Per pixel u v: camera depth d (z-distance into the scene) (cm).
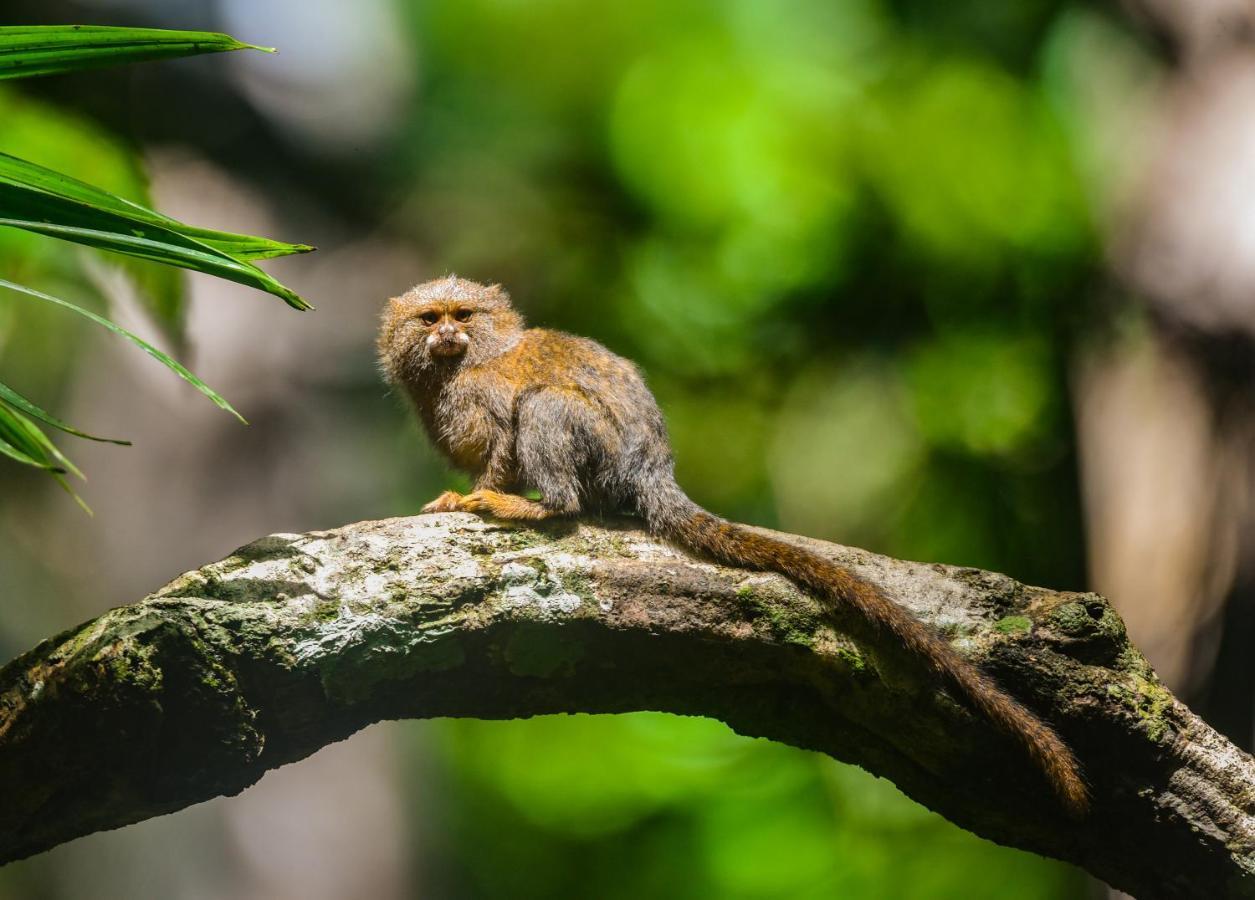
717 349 1683
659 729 1852
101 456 1495
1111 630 543
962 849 1698
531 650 520
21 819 479
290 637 491
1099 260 1328
